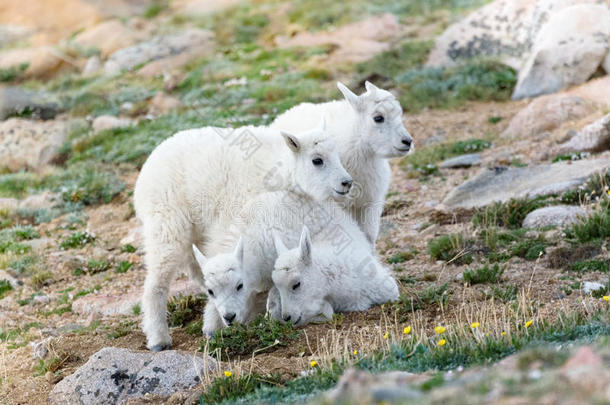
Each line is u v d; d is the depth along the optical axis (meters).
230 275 26.88
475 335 23.12
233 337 27.27
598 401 11.90
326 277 29.12
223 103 68.25
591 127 46.78
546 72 62.00
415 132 58.88
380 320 27.98
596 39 60.81
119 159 59.56
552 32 63.34
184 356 25.88
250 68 78.19
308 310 28.62
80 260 43.59
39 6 112.56
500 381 14.10
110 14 109.38
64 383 25.86
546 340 22.25
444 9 93.81
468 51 73.31
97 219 50.78
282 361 25.33
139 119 68.94
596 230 34.34
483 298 30.03
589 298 28.19
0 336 34.12
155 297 29.66
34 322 35.88
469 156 50.44
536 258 33.59
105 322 34.41
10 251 45.41
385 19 90.06
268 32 94.12
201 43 91.81
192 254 30.94
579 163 43.06
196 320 32.91
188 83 76.44
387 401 13.87
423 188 47.25
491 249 35.41
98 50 96.12
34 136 67.19
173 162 30.14
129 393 24.92
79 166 60.03
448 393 13.84
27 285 41.19
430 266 35.28
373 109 31.80
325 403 14.78
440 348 22.75
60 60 91.44
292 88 69.44
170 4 111.69
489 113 60.62
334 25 92.06
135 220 49.66
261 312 30.80
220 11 103.56
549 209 37.50
